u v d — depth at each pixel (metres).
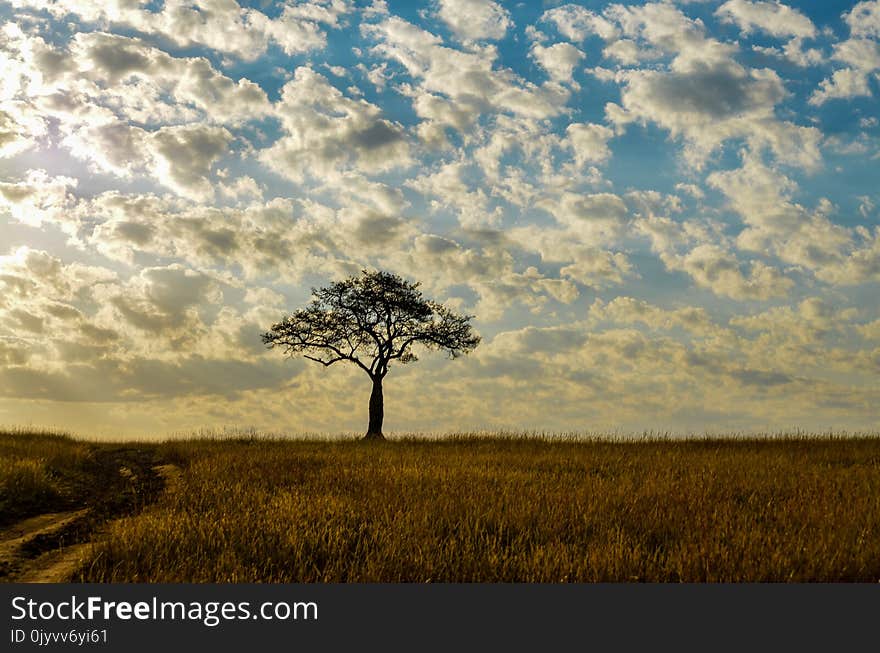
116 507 14.13
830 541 9.21
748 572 8.35
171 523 10.05
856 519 10.59
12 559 9.73
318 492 13.27
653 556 8.86
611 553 8.74
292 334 41.75
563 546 9.19
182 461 21.95
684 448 24.58
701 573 8.44
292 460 20.14
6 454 19.97
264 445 27.89
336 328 41.56
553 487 14.06
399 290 42.03
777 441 26.25
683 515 10.90
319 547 9.36
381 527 10.16
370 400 41.97
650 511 11.14
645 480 14.89
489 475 15.77
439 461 19.72
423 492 13.12
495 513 10.98
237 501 12.49
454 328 42.94
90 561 8.88
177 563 8.74
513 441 29.17
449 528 10.27
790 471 16.92
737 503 12.62
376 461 19.94
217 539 9.48
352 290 42.12
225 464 18.84
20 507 13.89
